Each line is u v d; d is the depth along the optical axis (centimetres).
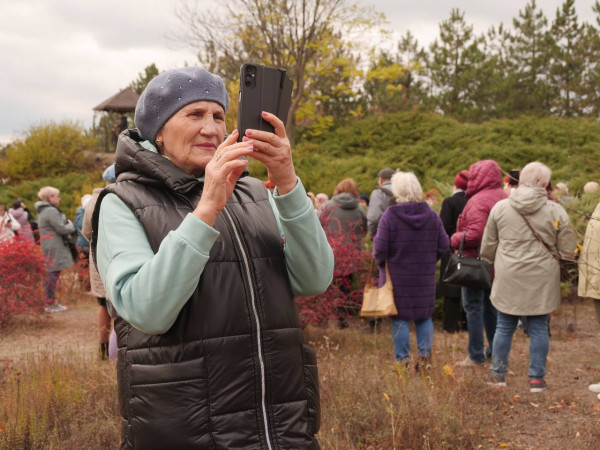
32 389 432
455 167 1845
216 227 162
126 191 164
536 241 475
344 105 2656
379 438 385
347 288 660
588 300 807
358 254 651
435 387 451
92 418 412
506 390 493
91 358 547
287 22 1964
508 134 2070
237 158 150
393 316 532
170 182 161
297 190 165
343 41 2094
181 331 153
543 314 485
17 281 761
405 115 2231
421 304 523
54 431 379
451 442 388
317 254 171
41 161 2403
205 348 153
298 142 2264
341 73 2206
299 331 170
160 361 154
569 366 565
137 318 147
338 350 572
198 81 167
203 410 152
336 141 2162
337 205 752
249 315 158
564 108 2889
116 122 1677
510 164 1831
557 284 480
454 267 527
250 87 153
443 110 3128
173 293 145
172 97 166
